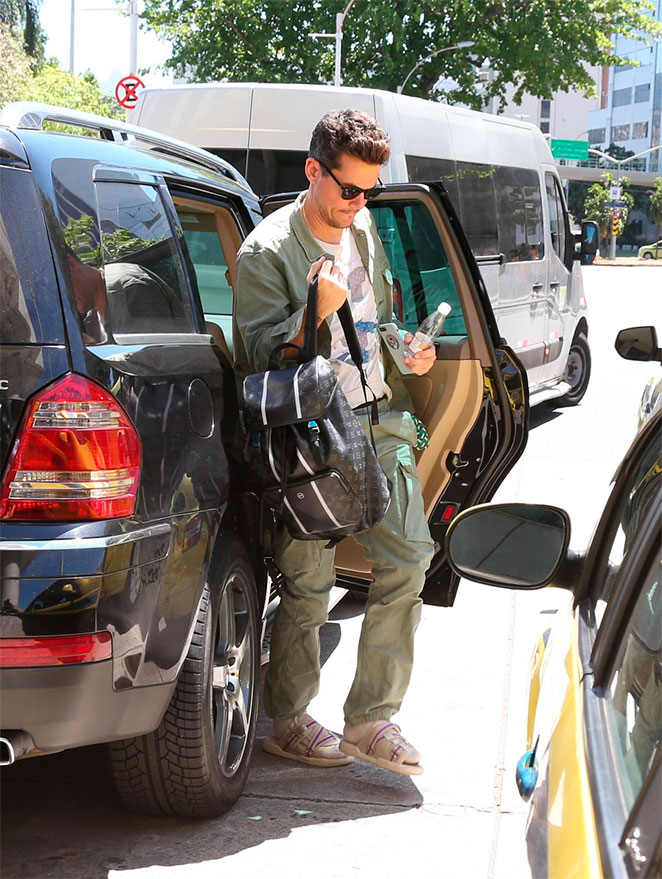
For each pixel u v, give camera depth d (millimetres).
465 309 4359
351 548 4543
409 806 3670
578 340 12641
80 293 2922
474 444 4438
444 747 4117
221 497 3305
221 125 8594
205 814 3445
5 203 2869
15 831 3410
